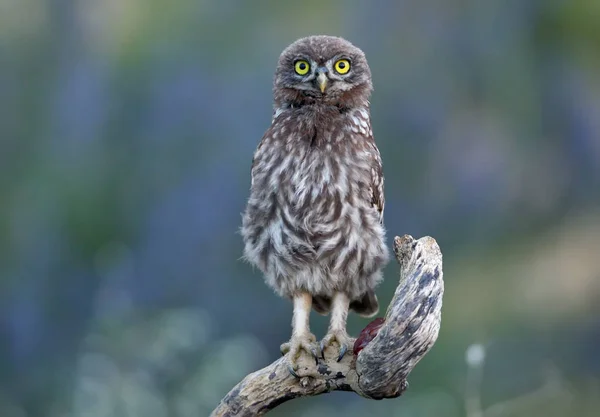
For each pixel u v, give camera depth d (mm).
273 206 11000
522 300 26859
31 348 26344
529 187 29859
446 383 21531
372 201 11172
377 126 29703
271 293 26531
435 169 29469
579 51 30672
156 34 31688
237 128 29844
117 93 31234
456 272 27891
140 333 18531
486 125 30109
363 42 30609
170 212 28953
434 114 29969
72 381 20078
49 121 32250
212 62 30797
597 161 30047
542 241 28984
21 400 21562
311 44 11734
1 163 31578
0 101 32219
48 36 33250
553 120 30562
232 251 27812
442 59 30484
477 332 23500
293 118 11320
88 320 22781
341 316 11078
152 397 17609
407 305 8312
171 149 29953
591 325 26125
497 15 30594
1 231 29438
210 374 18125
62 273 28281
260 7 31344
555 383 21188
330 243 10891
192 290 27516
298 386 9180
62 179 30031
